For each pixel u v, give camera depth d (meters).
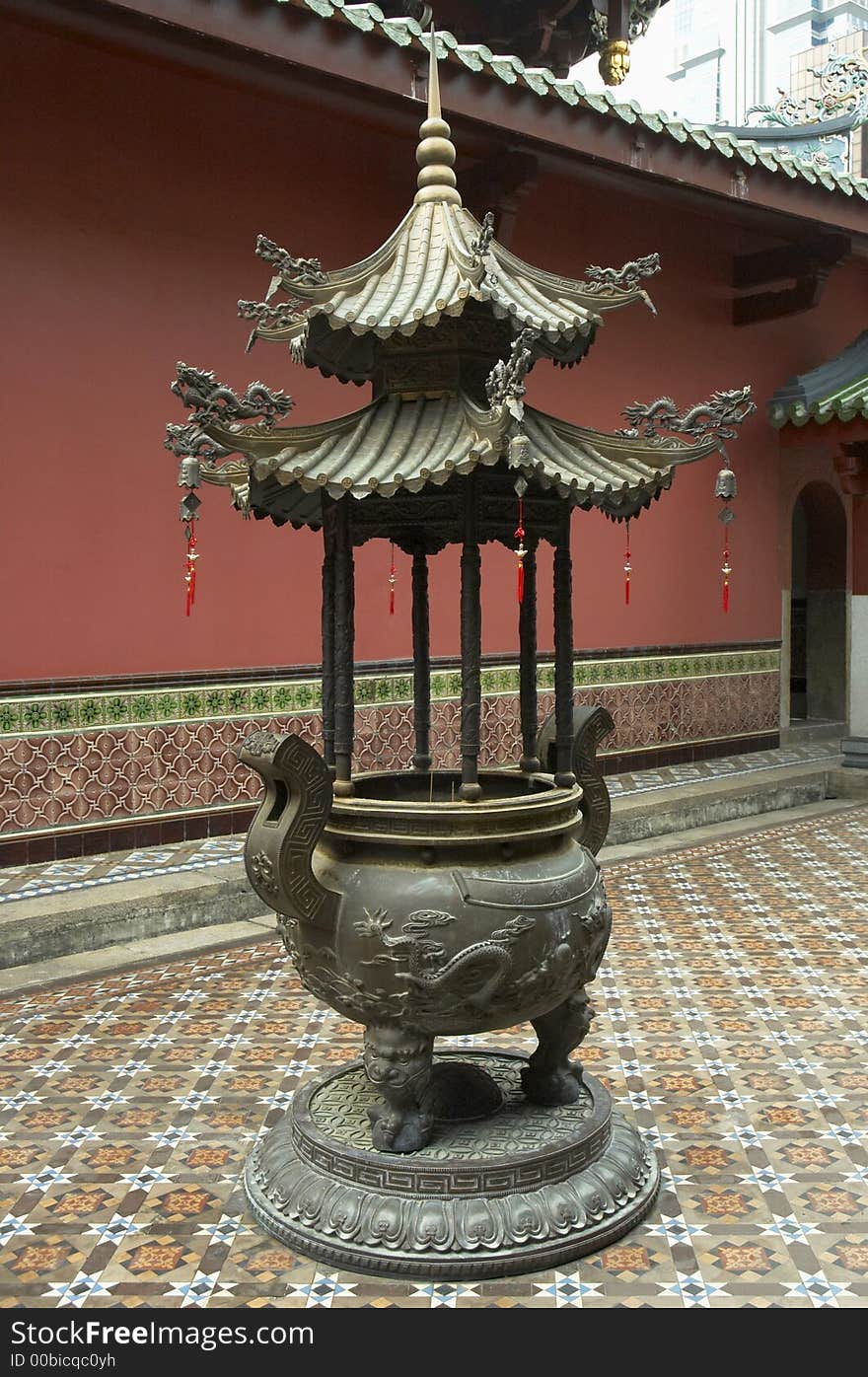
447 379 3.63
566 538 3.93
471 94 7.57
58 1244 3.51
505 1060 4.41
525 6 11.20
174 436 3.32
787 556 12.06
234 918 6.82
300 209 8.16
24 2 6.19
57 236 7.03
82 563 7.21
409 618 8.91
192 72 7.11
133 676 7.45
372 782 4.25
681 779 10.21
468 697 3.53
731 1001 5.62
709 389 11.05
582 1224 3.46
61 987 5.75
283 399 3.48
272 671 8.15
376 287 3.64
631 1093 4.59
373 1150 3.59
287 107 7.94
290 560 8.24
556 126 8.06
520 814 3.56
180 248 7.58
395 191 8.70
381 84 7.18
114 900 6.36
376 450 3.46
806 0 21.00
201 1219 3.66
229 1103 4.49
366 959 3.46
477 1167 3.45
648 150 8.67
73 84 7.05
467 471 3.23
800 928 6.81
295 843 3.44
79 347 7.15
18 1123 4.32
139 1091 4.59
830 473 12.55
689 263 10.80
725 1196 3.79
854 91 10.95
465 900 3.44
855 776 10.64
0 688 6.85
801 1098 4.54
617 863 8.34
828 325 12.33
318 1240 3.43
